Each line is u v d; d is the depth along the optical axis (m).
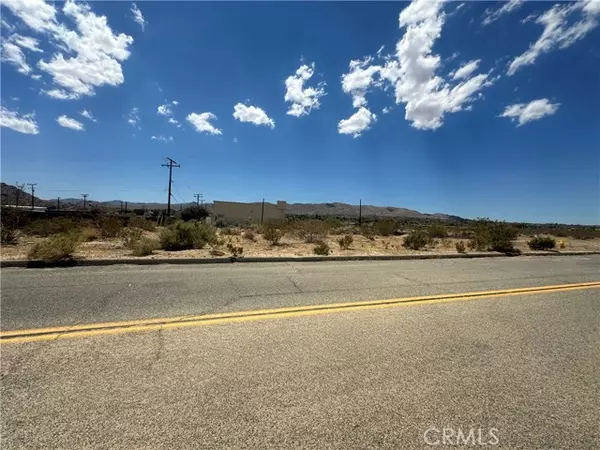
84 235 13.94
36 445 2.01
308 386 2.77
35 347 3.38
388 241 18.47
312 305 5.13
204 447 2.04
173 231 12.25
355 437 2.17
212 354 3.32
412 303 5.38
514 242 19.78
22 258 8.21
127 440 2.08
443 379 2.95
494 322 4.55
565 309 5.29
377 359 3.30
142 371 2.94
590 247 17.94
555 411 2.53
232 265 8.88
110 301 5.11
